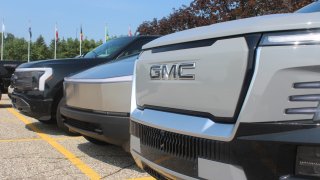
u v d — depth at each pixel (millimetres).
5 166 5352
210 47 2516
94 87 4840
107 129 4648
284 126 2084
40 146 6562
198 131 2512
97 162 5566
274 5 12828
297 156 2049
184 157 2660
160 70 2977
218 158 2373
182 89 2730
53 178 4840
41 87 7164
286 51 2123
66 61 7379
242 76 2281
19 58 91625
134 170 5168
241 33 2324
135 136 3359
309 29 2082
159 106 3018
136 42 7766
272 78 2145
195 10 16922
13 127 8438
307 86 2047
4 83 13969
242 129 2227
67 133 7406
